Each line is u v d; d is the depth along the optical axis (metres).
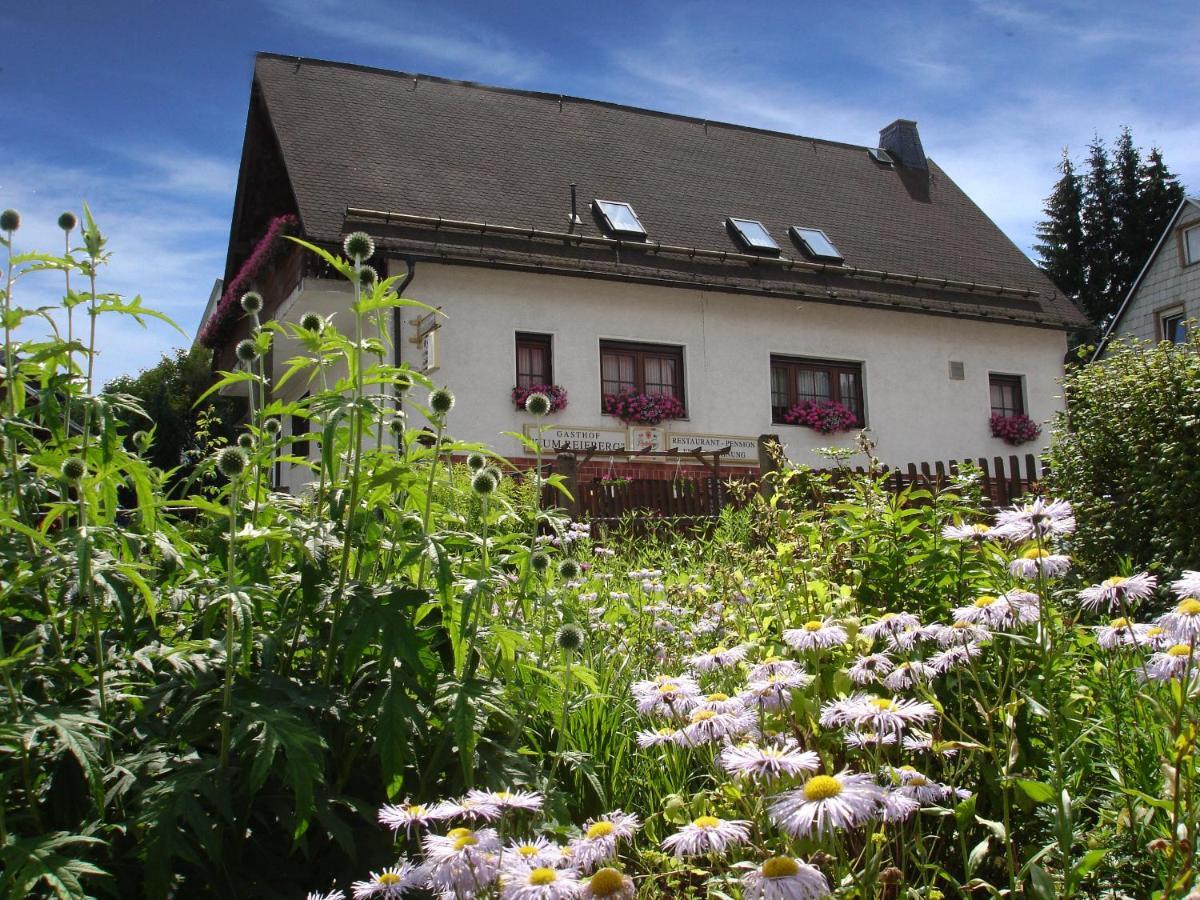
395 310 15.16
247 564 2.95
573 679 3.35
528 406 3.55
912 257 21.17
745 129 23.72
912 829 2.74
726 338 17.78
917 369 19.53
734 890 2.20
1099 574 6.63
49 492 2.90
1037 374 20.78
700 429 17.27
